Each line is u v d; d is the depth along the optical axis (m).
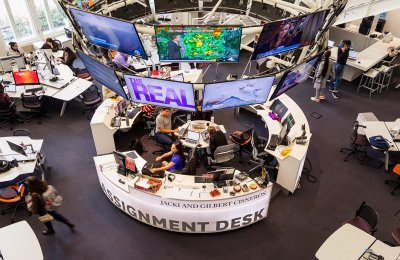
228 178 6.36
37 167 7.44
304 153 7.05
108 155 7.14
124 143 8.82
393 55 11.25
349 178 7.91
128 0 8.91
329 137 9.14
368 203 7.27
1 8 12.06
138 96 6.49
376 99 10.81
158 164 7.64
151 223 6.61
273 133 8.02
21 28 12.82
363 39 12.22
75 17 6.22
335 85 10.87
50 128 9.33
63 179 7.69
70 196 7.29
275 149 7.39
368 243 5.23
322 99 10.68
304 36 6.43
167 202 6.14
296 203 7.24
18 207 6.95
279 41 6.14
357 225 5.96
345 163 8.34
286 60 9.66
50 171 7.89
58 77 10.20
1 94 8.74
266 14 9.45
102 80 6.96
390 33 12.11
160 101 6.44
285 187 7.36
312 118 9.84
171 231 6.61
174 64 10.97
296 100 10.65
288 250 6.28
